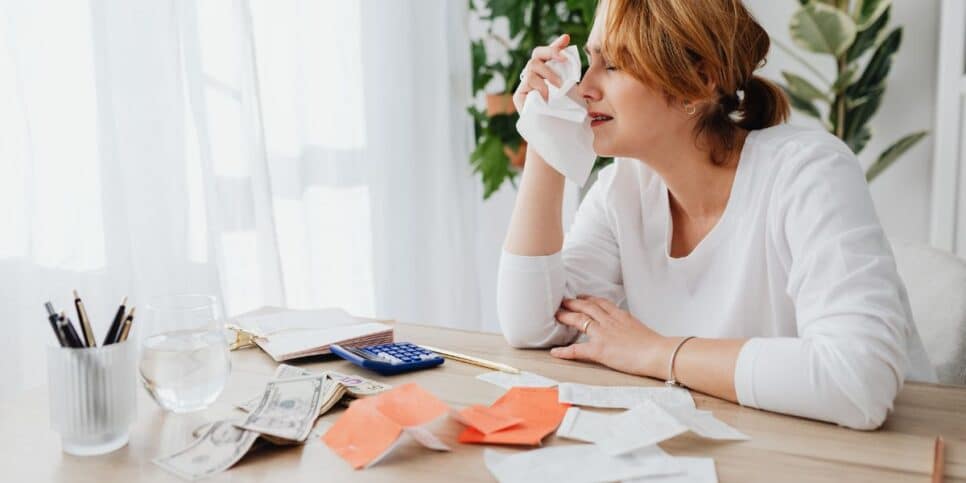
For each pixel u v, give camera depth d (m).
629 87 0.98
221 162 1.63
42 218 1.28
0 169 1.22
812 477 0.63
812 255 0.88
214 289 1.54
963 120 2.21
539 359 1.00
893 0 2.42
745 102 1.09
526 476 0.62
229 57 1.62
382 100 2.17
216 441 0.69
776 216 0.97
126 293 1.38
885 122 2.49
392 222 2.21
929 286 1.20
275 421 0.72
